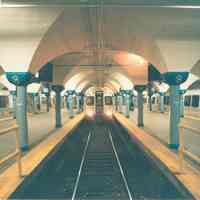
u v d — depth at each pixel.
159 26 7.68
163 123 18.05
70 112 23.92
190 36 7.81
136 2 6.45
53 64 15.85
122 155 10.29
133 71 16.41
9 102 27.69
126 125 16.95
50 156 8.41
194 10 7.09
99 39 10.70
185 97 31.41
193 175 5.61
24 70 8.05
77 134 16.73
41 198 5.53
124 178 6.89
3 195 4.50
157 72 15.64
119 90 32.09
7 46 7.77
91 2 6.53
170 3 6.30
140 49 10.14
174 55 8.12
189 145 9.38
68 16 7.65
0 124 17.83
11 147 9.20
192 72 12.86
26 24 7.37
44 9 7.08
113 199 5.47
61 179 6.94
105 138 15.34
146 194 5.72
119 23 8.44
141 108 16.45
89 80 32.91
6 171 5.93
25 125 8.55
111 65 17.36
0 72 13.15
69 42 10.45
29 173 5.79
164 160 7.00
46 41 8.26
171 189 5.77
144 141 10.34
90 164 8.77
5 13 7.02
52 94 41.78
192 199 4.48
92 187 6.26
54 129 14.91
